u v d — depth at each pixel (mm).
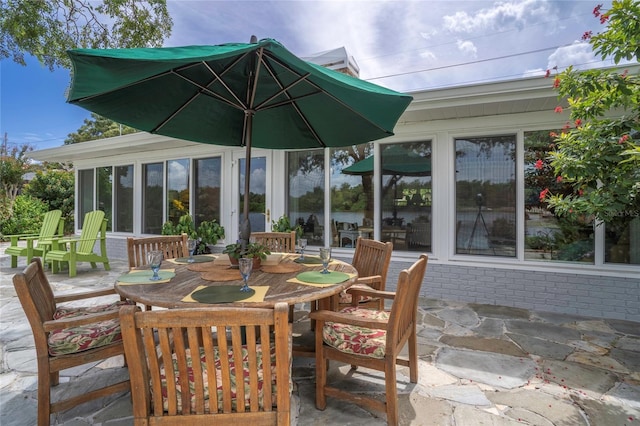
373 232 4555
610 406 1906
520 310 3709
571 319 3410
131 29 5715
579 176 2424
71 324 1641
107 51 1445
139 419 1187
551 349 2666
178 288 1831
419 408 1890
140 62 1403
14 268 6078
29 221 10422
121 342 1844
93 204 7375
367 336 1846
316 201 4949
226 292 1738
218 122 2926
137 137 5906
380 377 2266
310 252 4793
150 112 2494
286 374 1171
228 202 5707
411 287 1828
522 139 3840
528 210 3826
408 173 4383
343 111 2682
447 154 4148
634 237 3438
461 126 4078
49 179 11820
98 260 5750
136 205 6691
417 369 2193
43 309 1801
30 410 1871
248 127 2523
